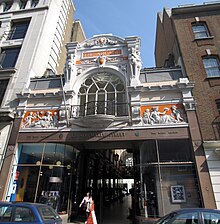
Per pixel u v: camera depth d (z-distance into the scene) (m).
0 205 6.18
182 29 14.59
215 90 11.77
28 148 12.46
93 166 17.09
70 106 12.76
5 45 16.98
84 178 14.21
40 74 16.67
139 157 12.06
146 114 11.79
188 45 13.76
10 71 15.06
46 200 11.27
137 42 14.35
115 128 11.70
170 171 10.46
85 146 13.66
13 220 5.75
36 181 11.59
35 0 20.03
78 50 14.91
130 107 12.12
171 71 13.42
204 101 11.55
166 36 18.33
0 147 12.41
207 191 9.47
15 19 18.39
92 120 11.62
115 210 16.02
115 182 26.16
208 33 14.30
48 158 12.05
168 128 11.23
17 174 11.94
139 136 11.30
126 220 11.79
